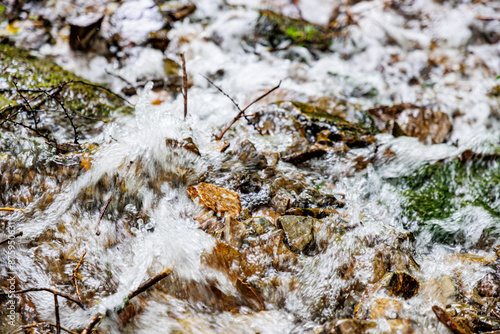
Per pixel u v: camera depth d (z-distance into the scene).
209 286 2.12
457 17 6.27
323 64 5.08
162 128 2.77
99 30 4.58
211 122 3.48
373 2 6.32
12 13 4.62
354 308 2.09
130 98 3.97
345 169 3.10
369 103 4.41
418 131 3.76
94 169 2.52
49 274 2.09
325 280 2.18
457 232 2.71
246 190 2.61
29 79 3.51
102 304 1.88
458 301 2.10
